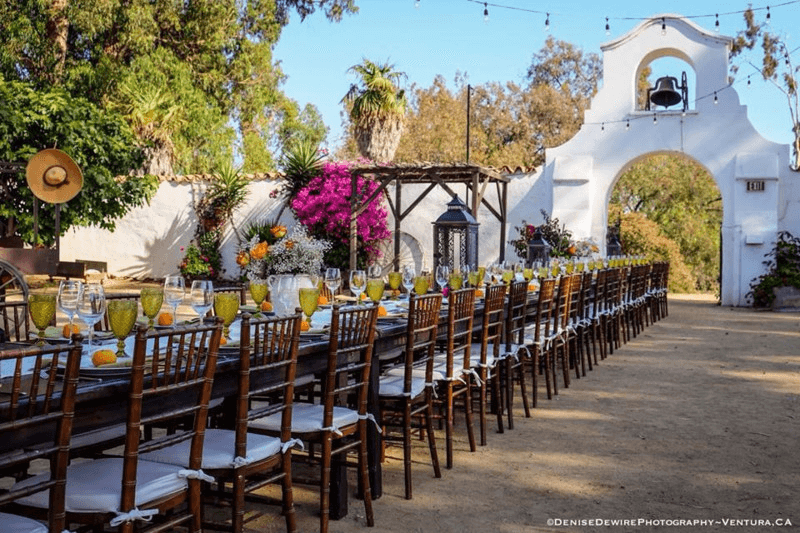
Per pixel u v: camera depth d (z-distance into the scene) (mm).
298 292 4027
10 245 11852
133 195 15180
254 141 28734
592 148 16578
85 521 2424
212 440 3107
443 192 16156
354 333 3688
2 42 20625
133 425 2400
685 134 16234
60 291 3062
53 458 2174
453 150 32500
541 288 6293
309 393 4637
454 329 4867
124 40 21156
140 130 19297
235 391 2977
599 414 6121
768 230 15695
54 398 2178
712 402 6555
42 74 21469
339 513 3805
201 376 2688
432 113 33594
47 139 13711
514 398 6754
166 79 21484
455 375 4805
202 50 23391
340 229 15141
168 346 2496
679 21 16203
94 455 3207
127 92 20031
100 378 2482
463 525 3725
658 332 11734
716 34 16016
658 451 5023
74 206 13914
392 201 16359
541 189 16250
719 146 16078
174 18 22000
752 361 8789
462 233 8328
